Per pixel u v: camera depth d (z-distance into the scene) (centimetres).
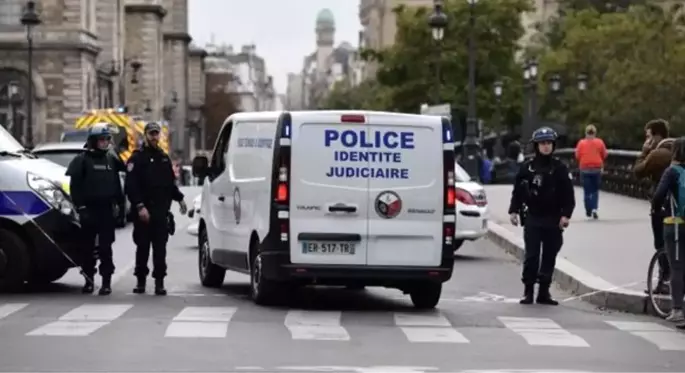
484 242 2955
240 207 1773
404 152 1652
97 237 1883
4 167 1808
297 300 1788
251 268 1733
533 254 1798
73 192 1808
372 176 1644
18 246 1791
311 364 1201
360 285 1678
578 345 1377
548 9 13425
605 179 4694
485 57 7756
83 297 1783
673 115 6994
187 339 1355
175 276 2125
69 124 9038
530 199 1795
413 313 1661
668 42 7350
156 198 1825
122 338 1359
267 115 1709
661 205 1580
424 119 1659
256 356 1245
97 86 9812
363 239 1641
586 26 8619
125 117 5434
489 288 2038
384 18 16750
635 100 7025
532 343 1385
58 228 1800
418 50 7775
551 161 1797
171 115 14425
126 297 1791
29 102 6172
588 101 7556
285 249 1628
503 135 8788
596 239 2639
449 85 7750
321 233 1631
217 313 1593
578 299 1878
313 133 1634
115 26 10938
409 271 1648
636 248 2445
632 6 9625
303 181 1631
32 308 1638
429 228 1655
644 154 1930
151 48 13100
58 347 1290
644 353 1332
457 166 2719
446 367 1202
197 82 19012
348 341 1369
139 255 1838
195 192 5212
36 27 9012
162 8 13288
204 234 1977
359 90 14750
